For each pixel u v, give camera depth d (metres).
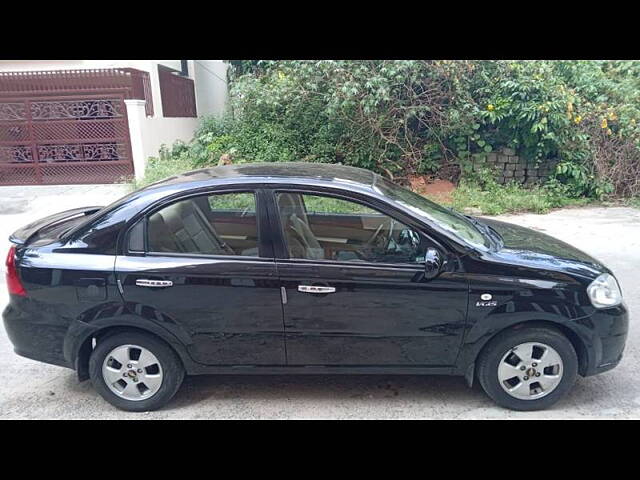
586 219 7.91
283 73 9.46
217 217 3.09
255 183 3.11
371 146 9.20
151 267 3.03
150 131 11.27
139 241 3.08
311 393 3.40
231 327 3.08
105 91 10.70
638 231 7.18
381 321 3.04
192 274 3.02
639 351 3.88
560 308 2.99
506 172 9.45
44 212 8.84
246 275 3.01
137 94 11.01
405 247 3.08
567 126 8.75
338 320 3.05
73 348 3.11
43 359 3.18
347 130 9.30
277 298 3.03
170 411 3.22
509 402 3.15
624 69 10.47
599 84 9.70
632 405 3.21
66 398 3.39
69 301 3.06
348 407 3.23
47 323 3.11
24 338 3.16
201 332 3.09
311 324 3.06
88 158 11.00
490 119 8.82
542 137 8.72
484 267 3.01
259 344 3.12
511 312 3.00
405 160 9.41
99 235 3.10
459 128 8.99
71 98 10.75
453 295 3.00
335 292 3.00
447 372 3.15
